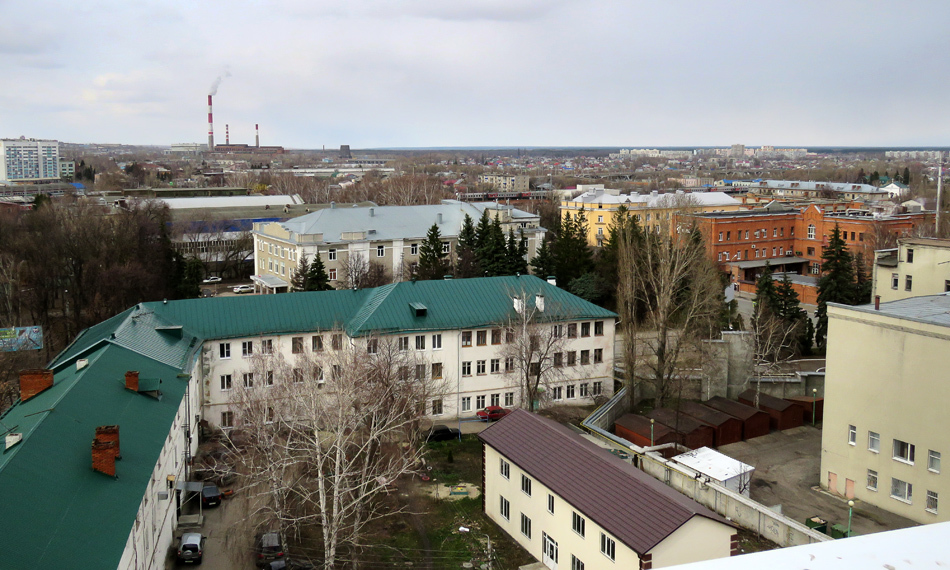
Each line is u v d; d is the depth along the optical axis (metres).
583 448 43.84
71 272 100.44
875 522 49.41
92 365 46.62
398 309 66.94
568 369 71.06
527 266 124.62
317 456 39.47
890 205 184.62
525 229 131.00
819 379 75.38
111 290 95.06
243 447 53.44
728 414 66.62
